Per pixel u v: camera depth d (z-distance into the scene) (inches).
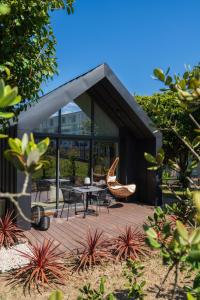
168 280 174.4
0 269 183.9
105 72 328.8
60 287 168.1
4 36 119.3
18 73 134.6
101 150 400.8
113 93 349.1
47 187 352.5
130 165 408.8
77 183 376.5
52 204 355.9
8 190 288.0
